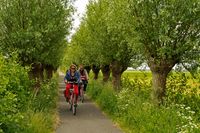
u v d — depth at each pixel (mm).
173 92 17453
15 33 19500
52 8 20297
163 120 13555
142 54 17703
